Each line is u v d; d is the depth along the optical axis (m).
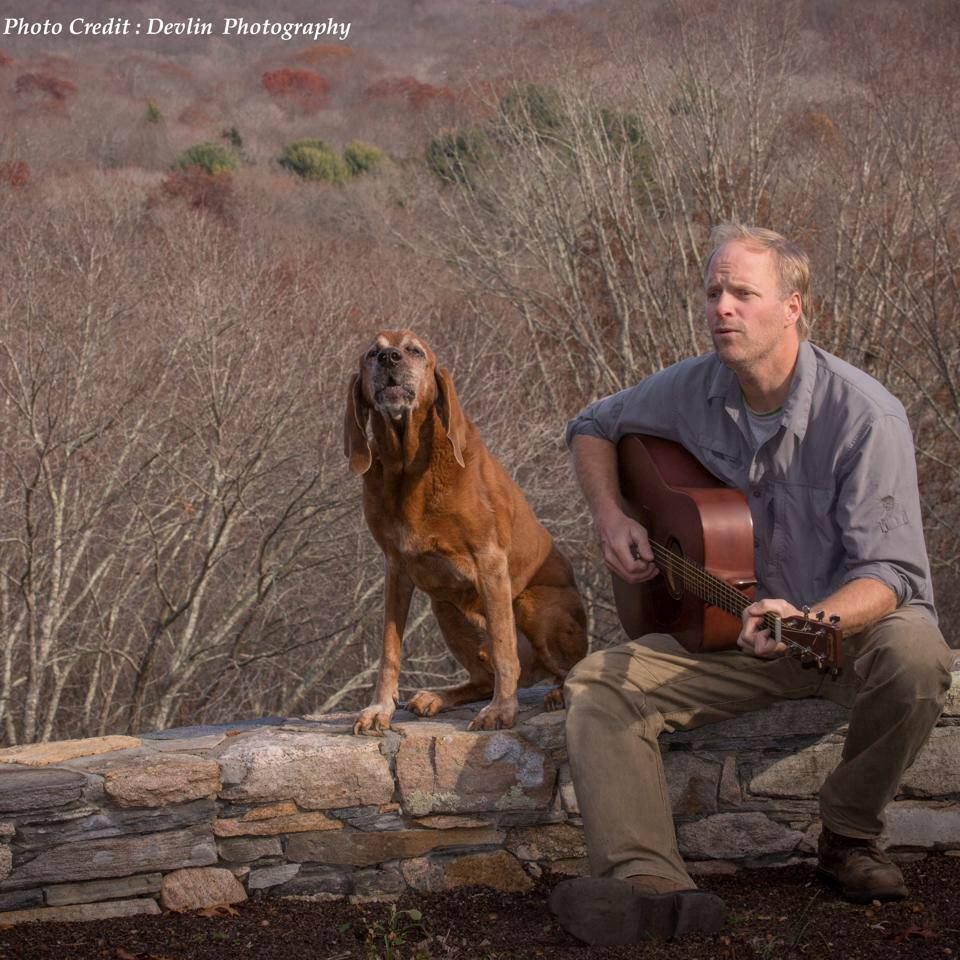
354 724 3.50
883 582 2.97
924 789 3.45
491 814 3.39
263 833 3.31
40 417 9.10
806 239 11.64
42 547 9.37
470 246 13.41
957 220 10.98
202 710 9.43
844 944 2.84
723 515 3.17
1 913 3.15
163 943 3.04
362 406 3.55
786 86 12.04
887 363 10.98
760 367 3.22
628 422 3.62
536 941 2.97
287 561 9.22
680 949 2.82
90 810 3.20
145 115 37.75
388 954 2.87
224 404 8.95
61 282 9.90
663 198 12.46
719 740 3.46
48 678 10.32
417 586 3.77
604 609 10.56
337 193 22.73
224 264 10.70
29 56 45.47
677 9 12.34
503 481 3.70
